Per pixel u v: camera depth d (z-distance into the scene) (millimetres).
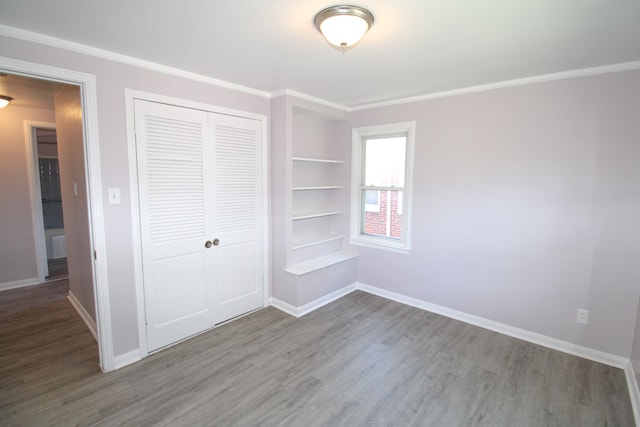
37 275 4406
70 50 2143
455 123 3236
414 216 3617
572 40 2020
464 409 2115
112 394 2219
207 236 3029
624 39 1990
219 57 2383
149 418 2010
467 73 2697
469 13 1689
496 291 3121
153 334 2719
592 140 2566
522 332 3002
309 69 2637
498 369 2539
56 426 1936
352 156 4109
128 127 2441
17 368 2512
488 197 3096
